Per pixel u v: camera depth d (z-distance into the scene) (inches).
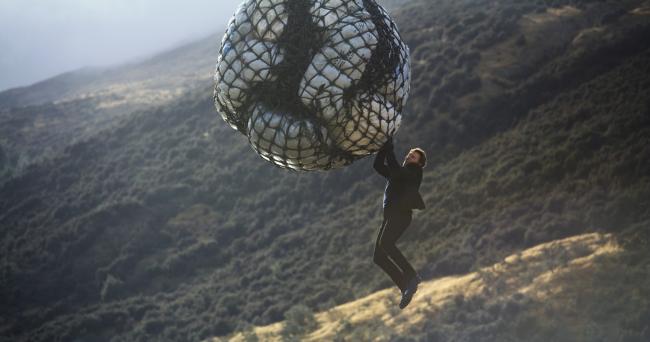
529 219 1726.1
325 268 2030.0
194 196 2709.2
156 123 3393.2
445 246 1793.8
